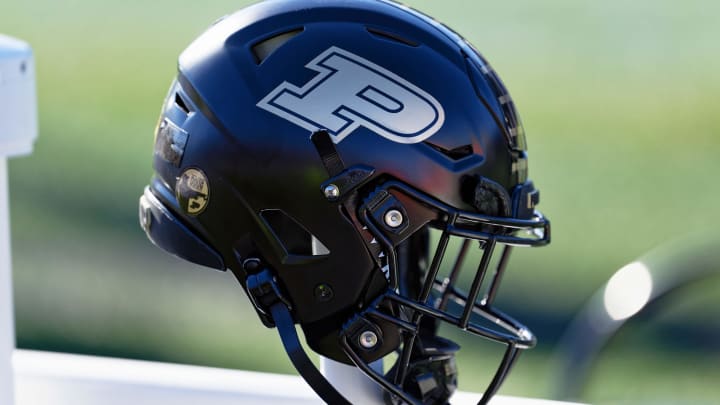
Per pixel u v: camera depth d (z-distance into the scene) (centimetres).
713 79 2664
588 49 2903
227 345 1250
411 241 452
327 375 415
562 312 1351
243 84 360
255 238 361
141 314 1338
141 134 2214
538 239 381
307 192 352
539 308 1359
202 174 364
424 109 356
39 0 3325
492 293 435
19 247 1556
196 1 3359
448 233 359
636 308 786
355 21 367
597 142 2231
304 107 354
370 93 355
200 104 367
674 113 2431
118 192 1822
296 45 363
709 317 1195
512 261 1492
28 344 1263
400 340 365
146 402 495
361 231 355
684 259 789
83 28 3064
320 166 350
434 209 359
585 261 1555
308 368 356
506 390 1112
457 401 501
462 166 359
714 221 1770
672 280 783
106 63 2767
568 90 2581
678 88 2602
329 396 354
